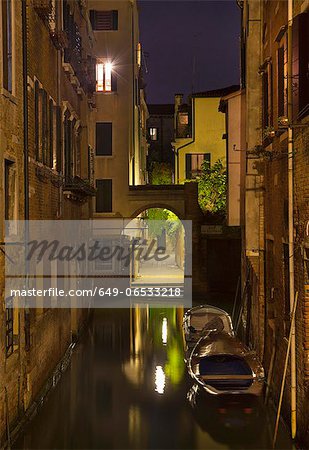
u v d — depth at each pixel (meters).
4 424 10.17
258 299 14.81
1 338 10.05
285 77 11.11
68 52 17.72
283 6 11.53
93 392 14.16
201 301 29.19
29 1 12.65
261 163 14.68
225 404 13.06
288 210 10.71
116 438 11.16
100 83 34.25
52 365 15.32
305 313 9.77
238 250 31.36
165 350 18.78
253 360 13.20
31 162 12.72
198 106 42.12
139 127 41.41
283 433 11.10
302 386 9.96
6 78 10.69
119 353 18.44
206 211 34.53
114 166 34.25
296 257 10.23
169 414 12.50
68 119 18.45
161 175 53.38
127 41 34.34
